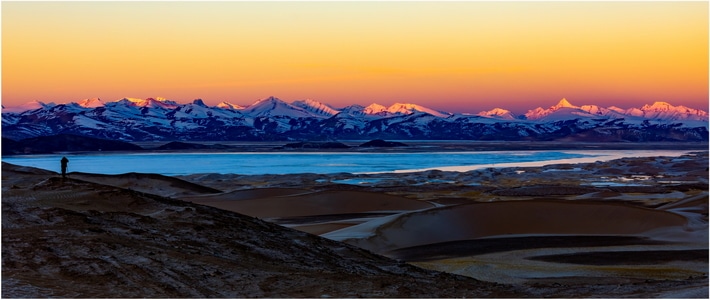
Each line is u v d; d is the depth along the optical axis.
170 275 24.39
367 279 26.89
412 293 23.75
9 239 27.95
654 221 62.56
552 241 56.72
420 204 86.88
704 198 86.50
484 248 53.44
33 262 24.61
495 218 63.81
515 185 140.25
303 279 25.84
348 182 149.12
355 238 54.94
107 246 27.94
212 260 28.30
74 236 29.59
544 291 25.00
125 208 39.19
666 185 136.62
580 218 64.25
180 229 34.94
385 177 162.50
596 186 133.00
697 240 56.28
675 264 44.75
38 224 31.88
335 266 32.62
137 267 24.94
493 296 23.48
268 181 151.38
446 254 50.62
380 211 83.44
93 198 39.91
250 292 22.84
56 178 45.88
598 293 23.38
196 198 93.25
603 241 56.69
